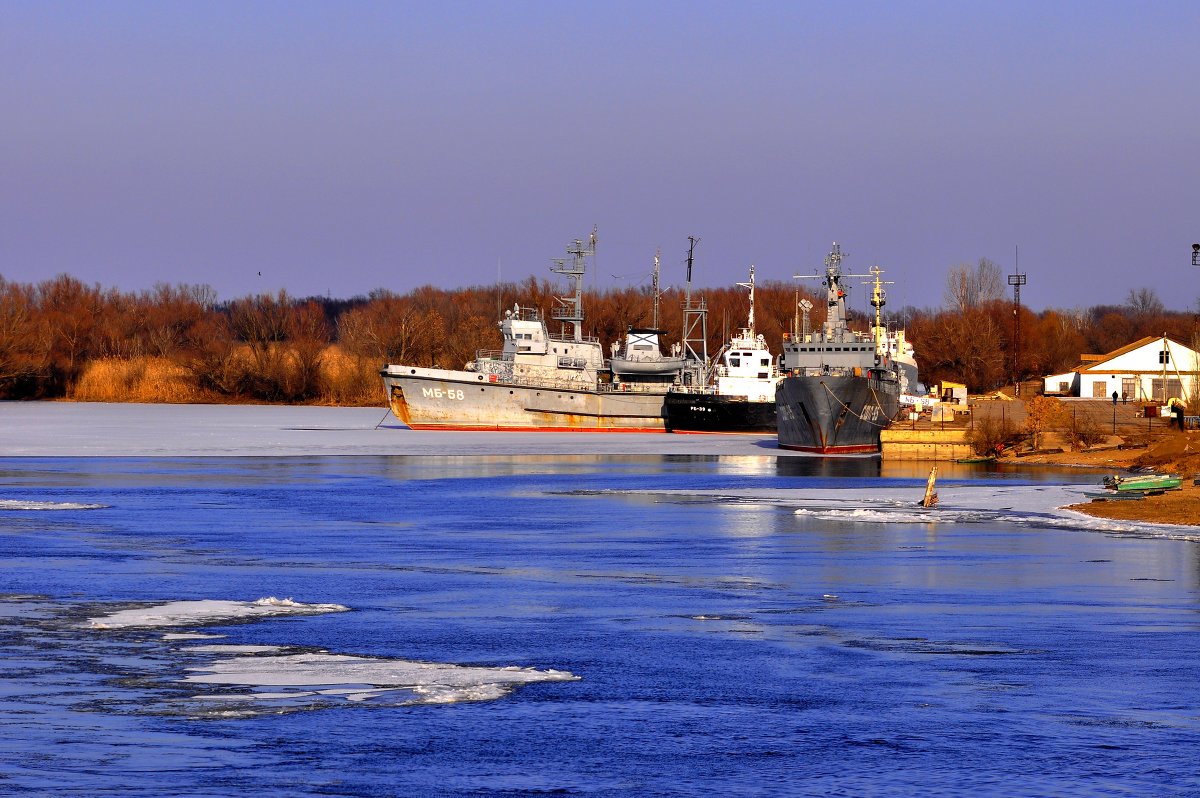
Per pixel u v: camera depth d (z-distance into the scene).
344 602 97.44
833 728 64.25
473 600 98.56
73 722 64.12
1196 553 121.31
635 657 79.12
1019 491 178.50
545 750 60.62
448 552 125.50
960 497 171.12
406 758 59.25
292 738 61.84
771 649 81.31
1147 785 56.34
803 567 114.88
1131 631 86.69
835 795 55.19
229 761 58.69
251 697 68.75
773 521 149.25
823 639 84.31
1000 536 133.62
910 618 91.50
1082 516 147.75
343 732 62.81
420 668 75.44
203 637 83.50
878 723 65.12
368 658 77.88
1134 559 117.75
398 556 122.81
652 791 55.56
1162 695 70.44
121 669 74.38
